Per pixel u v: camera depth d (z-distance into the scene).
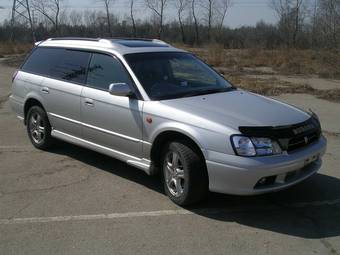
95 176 6.26
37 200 5.42
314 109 11.85
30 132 7.67
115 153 6.05
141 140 5.58
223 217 4.99
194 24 70.19
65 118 6.76
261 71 24.12
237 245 4.37
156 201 5.41
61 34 62.06
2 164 6.78
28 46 42.69
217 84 6.28
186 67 6.39
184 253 4.20
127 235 4.55
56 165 6.73
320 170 6.59
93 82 6.32
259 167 4.62
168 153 5.32
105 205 5.29
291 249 4.30
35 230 4.65
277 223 4.86
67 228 4.70
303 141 5.05
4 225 4.77
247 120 4.91
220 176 4.79
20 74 7.84
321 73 22.12
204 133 4.88
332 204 5.38
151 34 68.62
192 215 5.04
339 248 4.34
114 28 67.31
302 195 5.64
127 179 6.15
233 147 4.68
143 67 5.96
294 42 51.84
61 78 6.91
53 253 4.20
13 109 8.08
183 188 5.15
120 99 5.80
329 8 24.23
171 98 5.59
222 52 33.50
